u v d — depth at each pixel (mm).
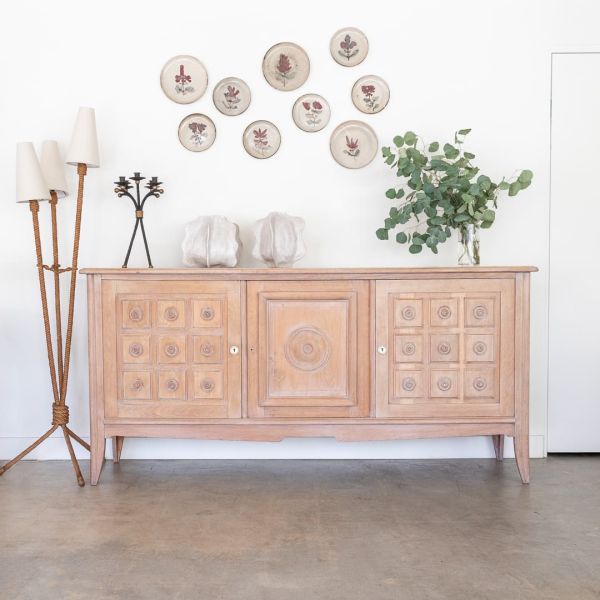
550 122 3258
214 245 2945
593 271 3270
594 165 3268
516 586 1853
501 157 3262
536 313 3275
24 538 2221
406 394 2795
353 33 3238
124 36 3230
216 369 2795
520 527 2305
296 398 2791
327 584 1869
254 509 2506
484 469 3059
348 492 2717
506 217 3266
